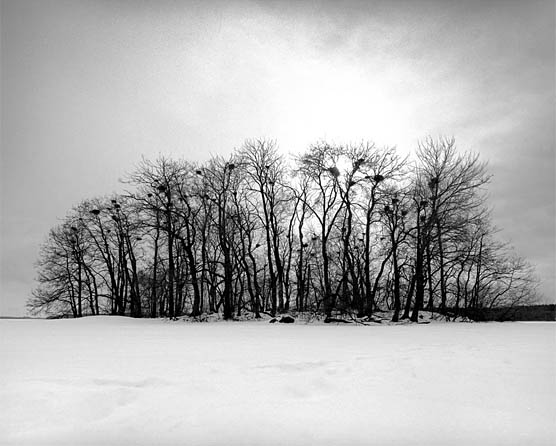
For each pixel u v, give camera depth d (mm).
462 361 9383
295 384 7082
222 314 37125
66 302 47531
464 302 34969
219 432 5113
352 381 7383
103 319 35750
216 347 12820
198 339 16016
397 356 10305
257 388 6879
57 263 47406
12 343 14305
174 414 5664
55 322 32312
